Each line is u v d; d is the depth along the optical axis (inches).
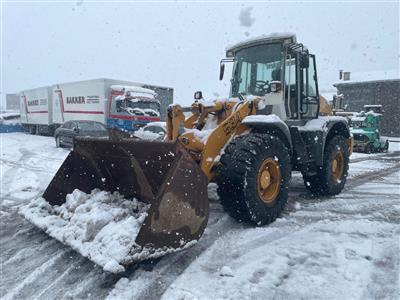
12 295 111.8
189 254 137.2
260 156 163.2
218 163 162.1
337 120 239.6
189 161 127.2
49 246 150.0
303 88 216.5
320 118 232.8
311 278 118.3
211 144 159.9
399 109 1208.2
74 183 175.6
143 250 113.4
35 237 161.2
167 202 119.2
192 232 126.6
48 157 463.8
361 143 668.1
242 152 160.6
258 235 157.2
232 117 169.9
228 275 119.6
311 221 179.5
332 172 237.0
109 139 156.3
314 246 145.0
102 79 629.3
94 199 155.7
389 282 116.1
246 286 112.7
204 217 130.4
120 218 135.5
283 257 134.2
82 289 114.2
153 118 620.1
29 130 1016.2
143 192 156.6
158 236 117.0
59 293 112.3
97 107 647.1
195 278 118.1
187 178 125.2
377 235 159.3
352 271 123.0
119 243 115.5
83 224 136.8
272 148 170.1
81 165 176.4
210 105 181.9
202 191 129.6
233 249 141.7
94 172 177.8
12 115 1160.8
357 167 417.1
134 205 150.3
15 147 608.1
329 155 229.6
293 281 116.3
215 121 183.9
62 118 773.3
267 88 207.5
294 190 259.8
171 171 122.3
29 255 141.3
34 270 128.3
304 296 107.3
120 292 110.7
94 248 120.6
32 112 940.0
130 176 160.6
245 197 158.9
